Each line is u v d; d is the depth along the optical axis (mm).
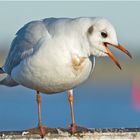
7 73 14914
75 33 13039
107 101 35000
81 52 13109
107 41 13289
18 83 14539
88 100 35281
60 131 12742
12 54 14461
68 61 12992
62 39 12977
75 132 11664
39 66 13086
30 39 13539
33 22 13914
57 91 13922
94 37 13148
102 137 11430
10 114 28688
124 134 11422
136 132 11430
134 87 44656
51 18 13742
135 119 27531
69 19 13289
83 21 13117
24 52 13664
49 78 13227
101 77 59438
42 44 13055
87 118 27750
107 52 13367
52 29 13172
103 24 13148
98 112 29812
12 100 34375
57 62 12953
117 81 52156
